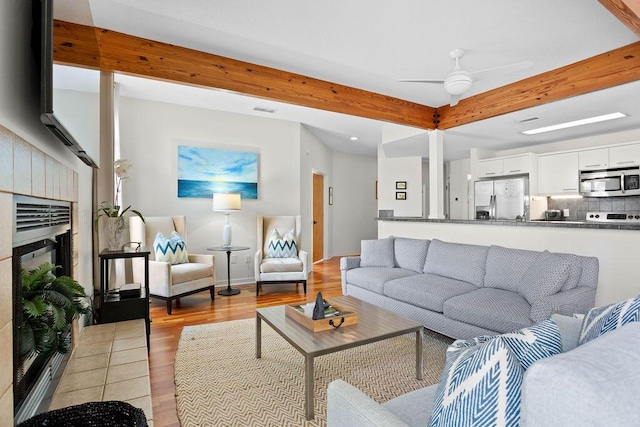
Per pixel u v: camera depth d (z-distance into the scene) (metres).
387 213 7.10
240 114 5.16
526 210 5.53
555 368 0.56
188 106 4.77
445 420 0.77
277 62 3.27
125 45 2.75
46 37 1.32
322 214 7.75
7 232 1.12
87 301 2.69
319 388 2.09
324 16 2.45
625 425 0.50
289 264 4.52
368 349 2.68
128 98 4.39
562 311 2.04
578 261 2.29
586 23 2.49
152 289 3.71
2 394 1.06
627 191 4.64
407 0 2.24
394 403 1.16
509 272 2.74
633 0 1.78
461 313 2.46
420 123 4.55
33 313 1.33
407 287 2.97
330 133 6.38
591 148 5.04
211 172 4.94
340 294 4.55
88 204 2.89
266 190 5.38
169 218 4.34
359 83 3.81
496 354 0.73
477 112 4.14
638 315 0.91
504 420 0.68
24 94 1.37
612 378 0.54
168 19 2.54
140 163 4.47
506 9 2.32
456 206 7.75
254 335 3.00
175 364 2.43
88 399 1.57
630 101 3.67
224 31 2.69
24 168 1.31
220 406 1.90
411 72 3.45
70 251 2.24
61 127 1.48
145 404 1.54
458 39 2.75
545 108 3.91
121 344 2.20
